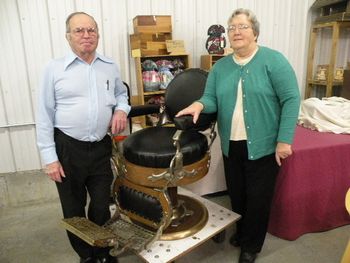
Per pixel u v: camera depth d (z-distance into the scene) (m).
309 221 2.06
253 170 1.60
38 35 2.44
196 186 2.45
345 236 2.04
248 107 1.50
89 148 1.54
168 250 1.58
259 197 1.63
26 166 2.65
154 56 2.54
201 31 2.86
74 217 1.61
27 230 2.17
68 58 1.45
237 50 1.50
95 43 1.44
